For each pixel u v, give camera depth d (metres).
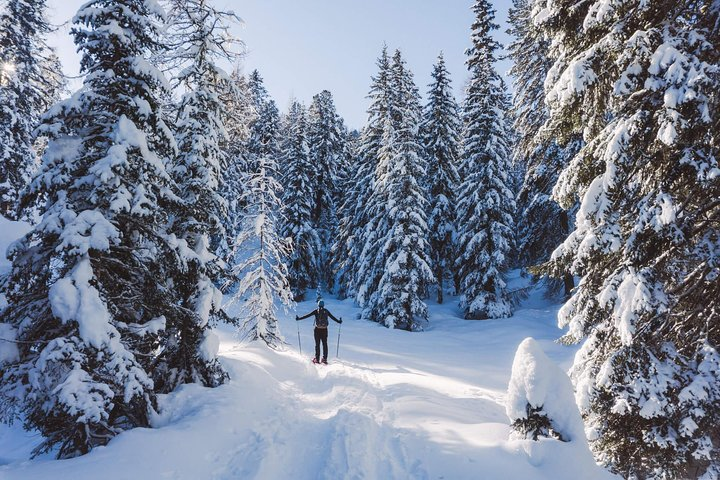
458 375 11.62
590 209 5.88
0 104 18.17
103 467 4.81
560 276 6.71
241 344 13.27
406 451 5.26
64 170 6.11
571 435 4.70
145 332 6.54
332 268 34.53
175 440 5.61
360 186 30.34
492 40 23.58
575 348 14.09
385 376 10.26
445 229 26.66
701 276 5.45
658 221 5.13
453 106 27.27
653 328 5.45
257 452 5.56
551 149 19.08
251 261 13.86
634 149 5.73
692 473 4.91
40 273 6.18
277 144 34.16
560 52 7.25
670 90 4.98
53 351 5.35
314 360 12.47
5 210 17.86
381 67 27.88
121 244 6.74
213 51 10.27
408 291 21.44
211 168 9.32
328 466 4.89
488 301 22.12
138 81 6.91
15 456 7.07
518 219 26.84
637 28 6.00
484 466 4.57
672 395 5.10
